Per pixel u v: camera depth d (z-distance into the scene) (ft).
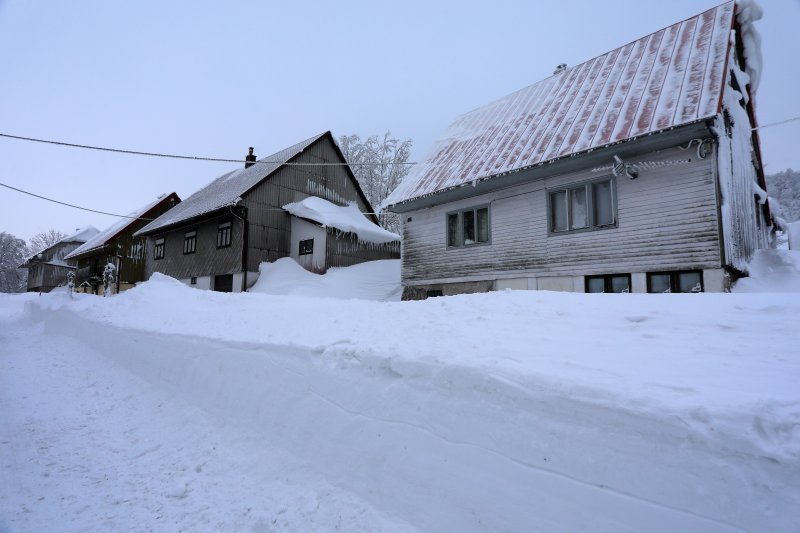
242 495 11.98
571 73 46.80
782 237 79.92
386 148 115.44
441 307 17.75
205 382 19.21
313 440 12.68
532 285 38.60
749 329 10.45
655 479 6.68
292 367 15.15
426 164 51.78
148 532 10.63
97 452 15.65
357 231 68.54
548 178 38.09
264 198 71.56
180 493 12.44
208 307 33.12
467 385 9.80
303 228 71.31
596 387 8.02
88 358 31.14
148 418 18.98
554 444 7.93
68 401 22.13
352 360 13.21
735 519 5.90
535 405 8.51
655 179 31.68
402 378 11.37
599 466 7.29
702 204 29.43
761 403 6.69
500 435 8.73
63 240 150.92
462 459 9.11
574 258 35.88
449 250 46.09
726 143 30.91
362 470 10.91
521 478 8.09
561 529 7.29
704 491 6.23
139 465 14.55
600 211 35.01
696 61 33.73
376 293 57.16
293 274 65.05
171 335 24.35
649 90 34.24
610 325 12.34
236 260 69.05
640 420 7.12
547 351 10.65
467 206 44.52
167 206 113.39
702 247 29.22
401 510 9.61
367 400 11.80
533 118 43.73
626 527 6.69
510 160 39.45
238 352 18.40
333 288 58.23
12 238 248.52
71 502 12.09
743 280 30.76
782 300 11.90
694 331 10.92
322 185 81.97
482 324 14.33
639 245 32.19
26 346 39.78
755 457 6.06
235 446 14.62
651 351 9.92
